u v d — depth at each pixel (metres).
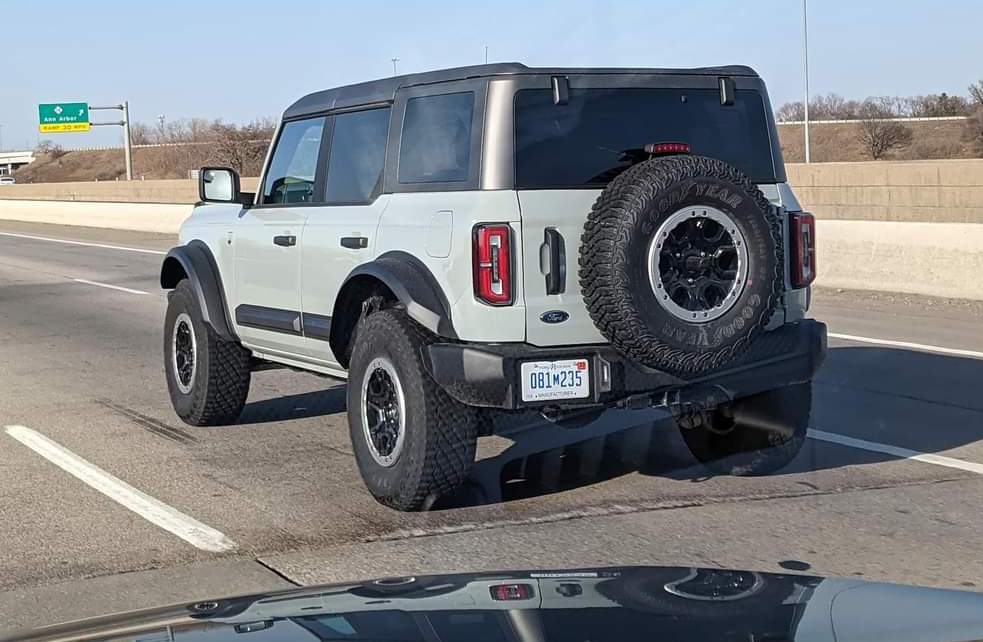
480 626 2.05
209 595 5.16
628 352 5.77
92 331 14.51
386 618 2.12
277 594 2.50
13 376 11.23
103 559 5.70
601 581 2.43
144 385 10.69
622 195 5.65
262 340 7.88
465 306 5.88
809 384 6.88
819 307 15.04
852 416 8.66
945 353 11.25
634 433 8.28
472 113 6.05
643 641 1.98
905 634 2.07
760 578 2.48
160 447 8.11
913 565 5.41
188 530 6.14
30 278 21.81
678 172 5.66
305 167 7.55
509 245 5.82
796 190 31.27
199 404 8.49
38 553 5.80
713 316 5.77
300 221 7.29
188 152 90.00
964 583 5.15
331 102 7.30
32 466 7.60
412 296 6.02
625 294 5.62
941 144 73.12
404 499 6.14
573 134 6.06
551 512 6.36
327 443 8.18
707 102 6.51
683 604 2.21
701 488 6.82
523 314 5.84
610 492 6.75
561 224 5.90
